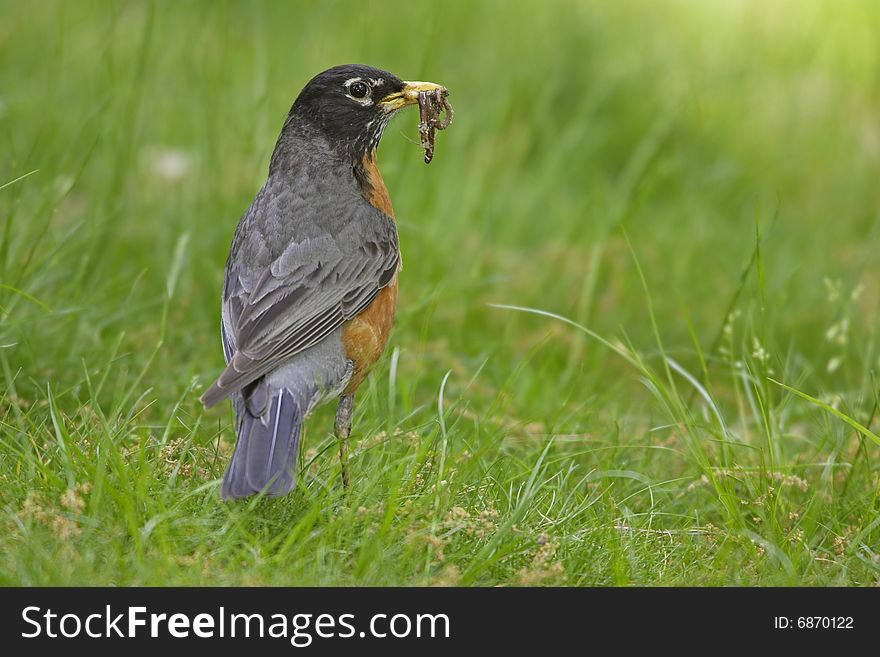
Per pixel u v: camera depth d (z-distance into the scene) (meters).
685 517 9.38
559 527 8.59
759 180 19.23
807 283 15.80
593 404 11.98
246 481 7.96
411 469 8.80
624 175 18.19
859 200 18.69
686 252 16.16
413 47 19.52
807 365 12.73
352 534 8.08
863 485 9.73
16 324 10.31
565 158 18.44
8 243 11.10
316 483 8.83
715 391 13.27
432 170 15.88
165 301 10.77
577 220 16.61
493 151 17.73
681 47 21.73
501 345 13.16
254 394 8.70
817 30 22.66
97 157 14.76
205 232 13.66
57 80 14.80
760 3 23.20
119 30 19.67
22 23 18.91
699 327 14.72
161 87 16.39
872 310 14.90
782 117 20.73
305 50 17.97
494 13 21.36
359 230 9.70
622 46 21.23
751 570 8.53
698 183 17.98
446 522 8.09
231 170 14.25
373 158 10.40
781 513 9.20
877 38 22.17
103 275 12.94
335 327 9.29
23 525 7.58
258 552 7.64
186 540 7.81
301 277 9.32
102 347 11.14
